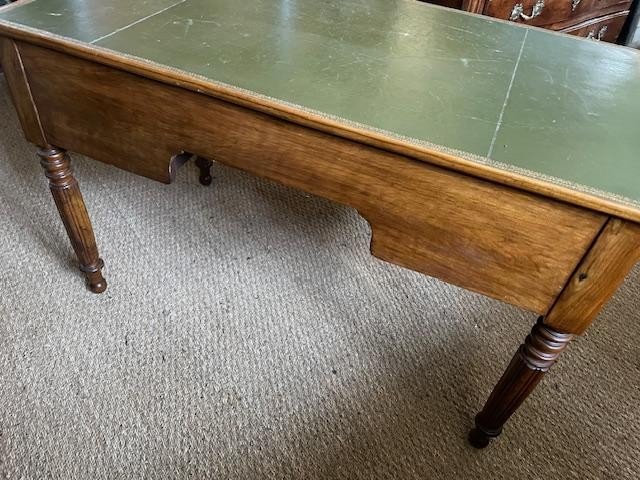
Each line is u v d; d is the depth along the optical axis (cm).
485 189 72
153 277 136
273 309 131
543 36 105
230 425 108
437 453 107
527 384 91
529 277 78
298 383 116
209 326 126
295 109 76
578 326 80
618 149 75
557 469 106
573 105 84
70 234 119
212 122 86
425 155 71
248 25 99
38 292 129
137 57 85
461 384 119
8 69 97
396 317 132
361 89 83
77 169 166
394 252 86
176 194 161
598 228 69
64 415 107
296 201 162
